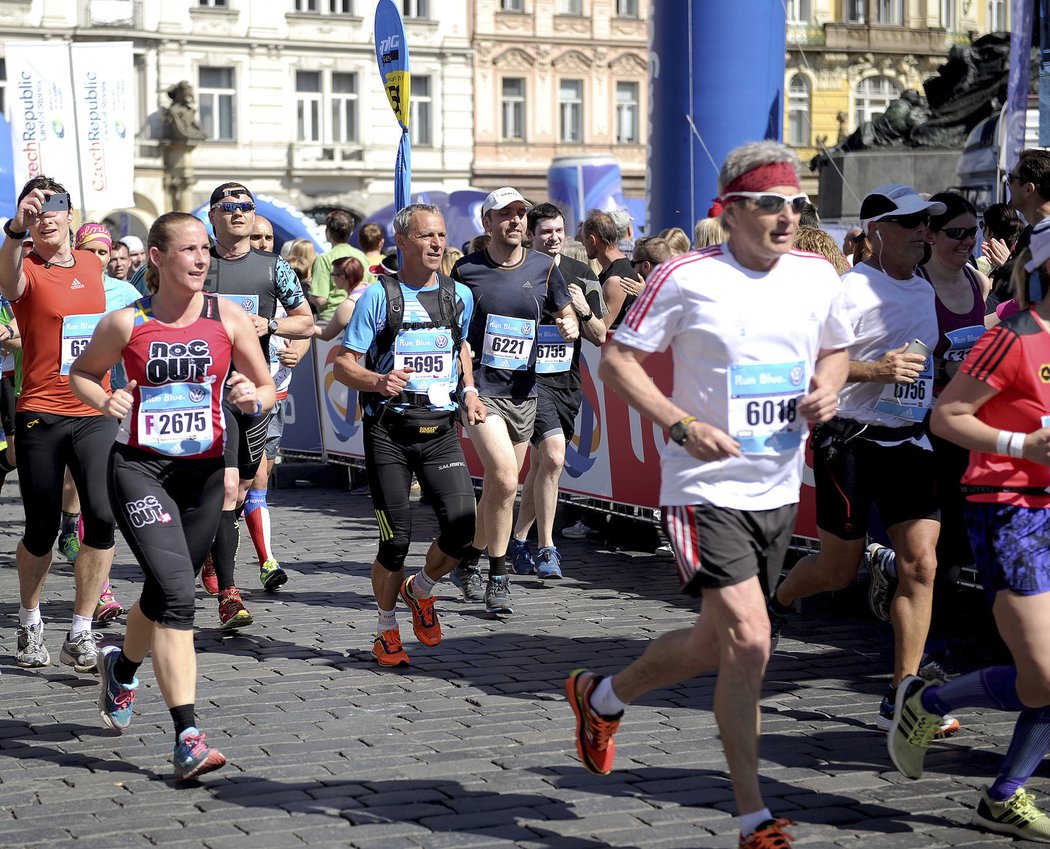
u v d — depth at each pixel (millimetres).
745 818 3738
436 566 6230
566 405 8008
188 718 4613
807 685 5746
